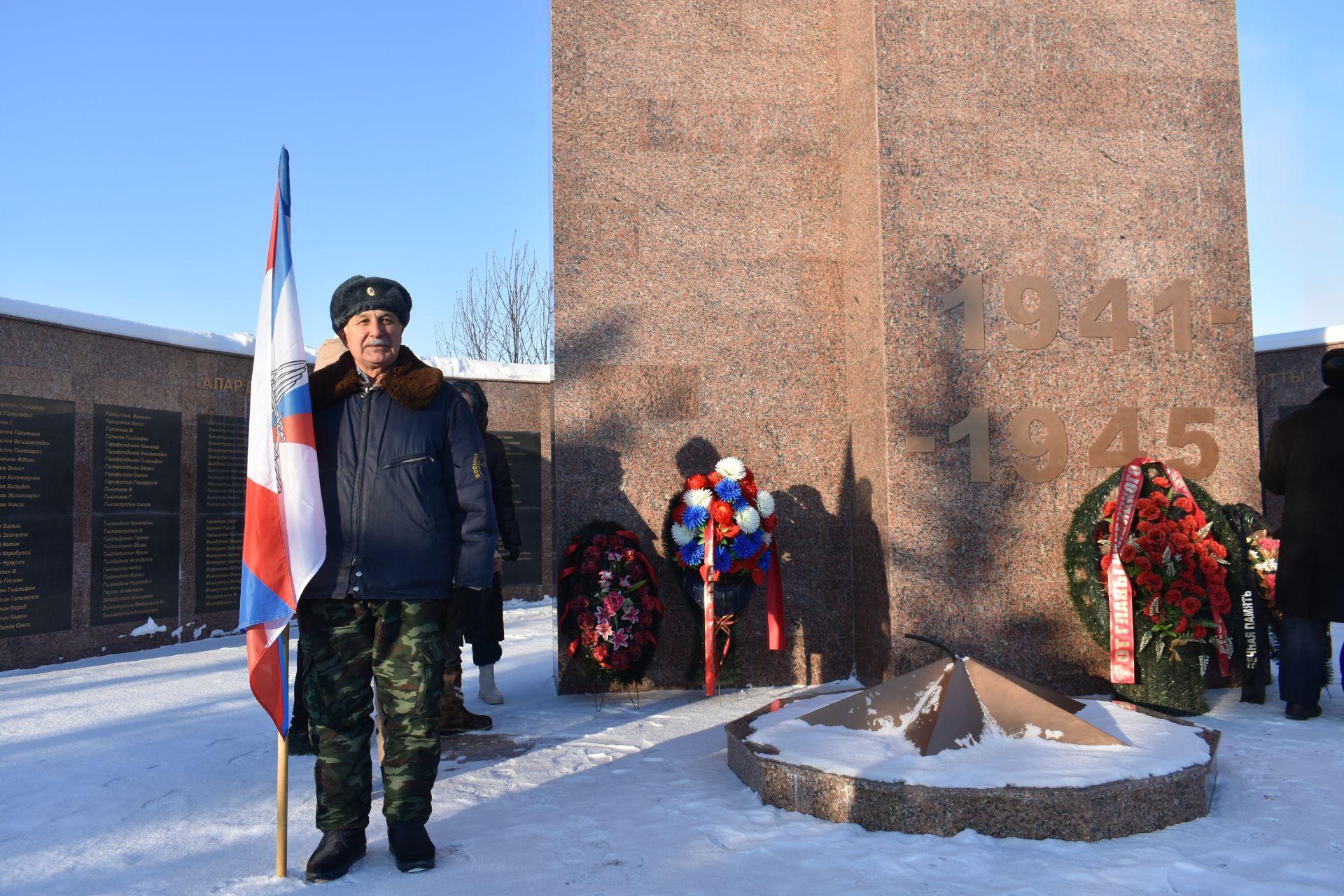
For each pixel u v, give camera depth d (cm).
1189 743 363
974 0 609
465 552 312
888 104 594
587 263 625
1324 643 502
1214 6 636
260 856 306
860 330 620
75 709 559
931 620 566
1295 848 299
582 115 634
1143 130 619
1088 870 280
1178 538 512
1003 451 582
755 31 657
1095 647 576
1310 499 494
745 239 641
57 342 793
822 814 332
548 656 761
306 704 301
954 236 593
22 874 290
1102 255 605
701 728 489
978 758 343
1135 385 598
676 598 611
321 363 489
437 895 268
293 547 295
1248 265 618
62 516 788
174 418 889
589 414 616
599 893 268
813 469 632
